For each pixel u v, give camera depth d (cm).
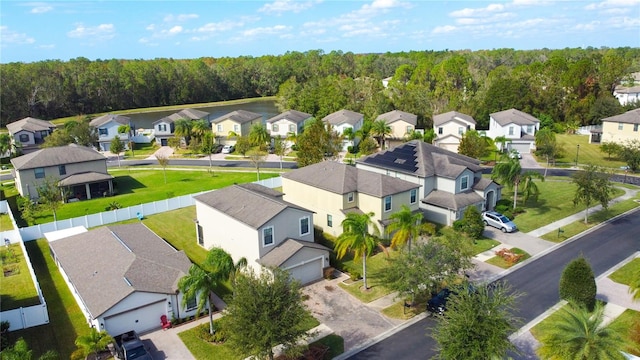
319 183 4872
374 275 3928
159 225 5188
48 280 3897
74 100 15625
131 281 3184
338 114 9750
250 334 2430
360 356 2847
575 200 4909
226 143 9744
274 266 3488
